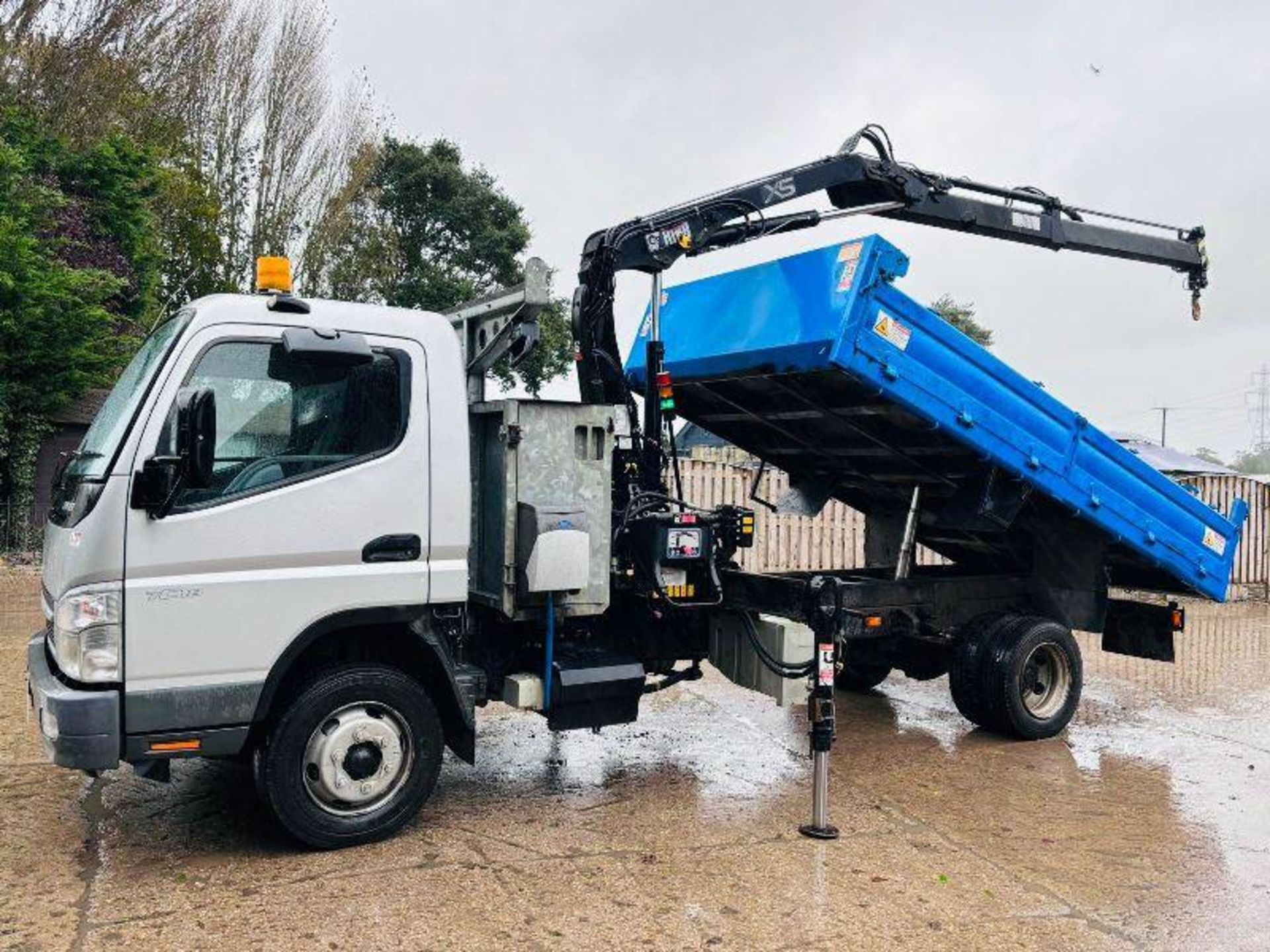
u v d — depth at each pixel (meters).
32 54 18.38
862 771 6.21
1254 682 9.34
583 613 5.42
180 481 4.27
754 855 4.78
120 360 16.61
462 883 4.36
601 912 4.11
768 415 7.45
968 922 4.11
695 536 5.90
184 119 23.41
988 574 8.43
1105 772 6.31
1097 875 4.63
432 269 31.30
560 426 5.35
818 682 5.09
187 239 23.59
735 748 6.68
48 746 4.30
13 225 14.90
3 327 14.89
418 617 4.89
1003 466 6.60
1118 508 7.15
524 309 5.35
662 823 5.19
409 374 4.89
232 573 4.44
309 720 4.62
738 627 6.46
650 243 6.28
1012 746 6.90
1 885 4.28
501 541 5.30
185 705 4.35
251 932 3.87
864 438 7.17
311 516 4.59
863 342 5.85
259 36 25.02
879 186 7.34
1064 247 8.15
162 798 5.39
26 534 16.02
